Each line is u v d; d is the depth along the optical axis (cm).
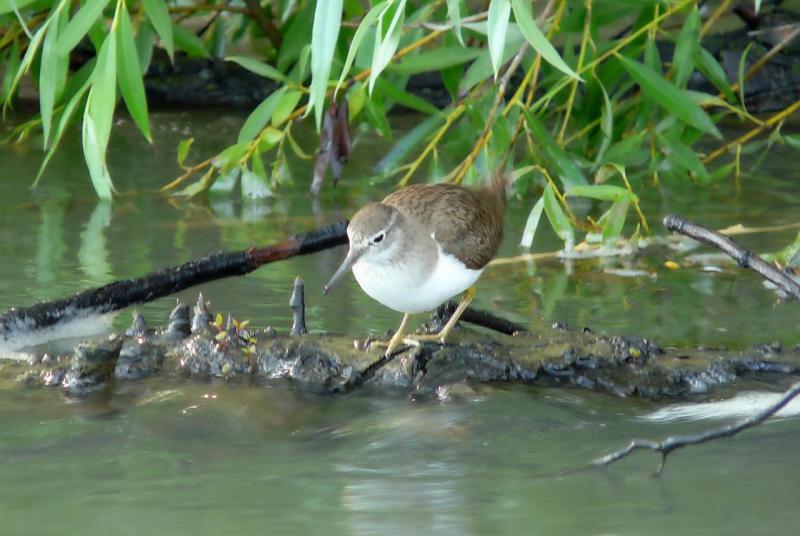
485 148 1449
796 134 1848
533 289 1249
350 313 1150
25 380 965
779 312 1174
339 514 734
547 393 939
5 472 803
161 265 1273
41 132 1866
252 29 1984
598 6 1527
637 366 976
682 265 1339
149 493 769
